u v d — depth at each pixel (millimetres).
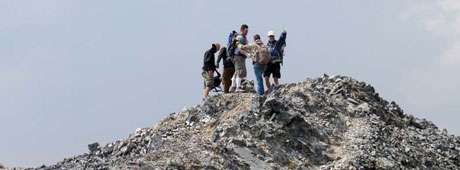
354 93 92375
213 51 92375
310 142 78000
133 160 70062
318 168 74688
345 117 85688
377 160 76750
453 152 87750
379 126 85500
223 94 88312
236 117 80375
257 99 82000
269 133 76688
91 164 70562
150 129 84938
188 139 77875
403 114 95625
